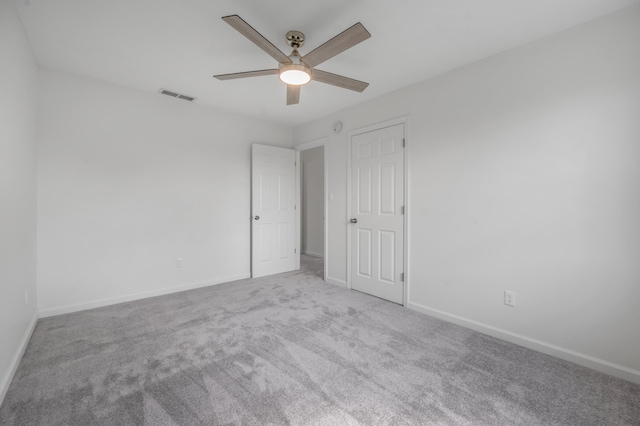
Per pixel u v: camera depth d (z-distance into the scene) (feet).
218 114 12.60
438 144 9.09
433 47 7.53
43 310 8.88
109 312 9.36
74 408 5.03
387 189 10.64
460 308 8.63
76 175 9.38
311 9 6.11
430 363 6.52
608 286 6.23
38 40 7.36
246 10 6.16
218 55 8.07
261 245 13.97
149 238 10.87
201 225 12.21
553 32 6.83
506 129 7.61
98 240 9.81
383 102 10.72
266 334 7.86
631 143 5.91
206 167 12.30
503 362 6.61
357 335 7.86
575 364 6.57
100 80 9.73
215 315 9.16
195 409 5.04
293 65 6.40
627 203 5.98
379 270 10.95
